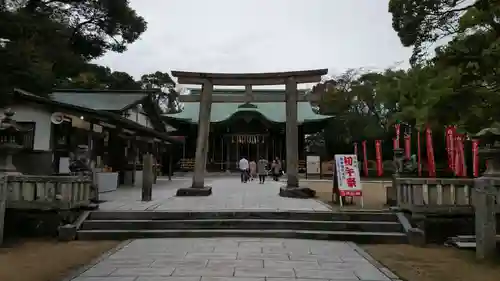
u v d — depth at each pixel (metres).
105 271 6.07
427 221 9.04
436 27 10.81
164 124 30.95
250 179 28.16
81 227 9.34
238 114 34.53
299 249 7.70
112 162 20.27
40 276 5.99
